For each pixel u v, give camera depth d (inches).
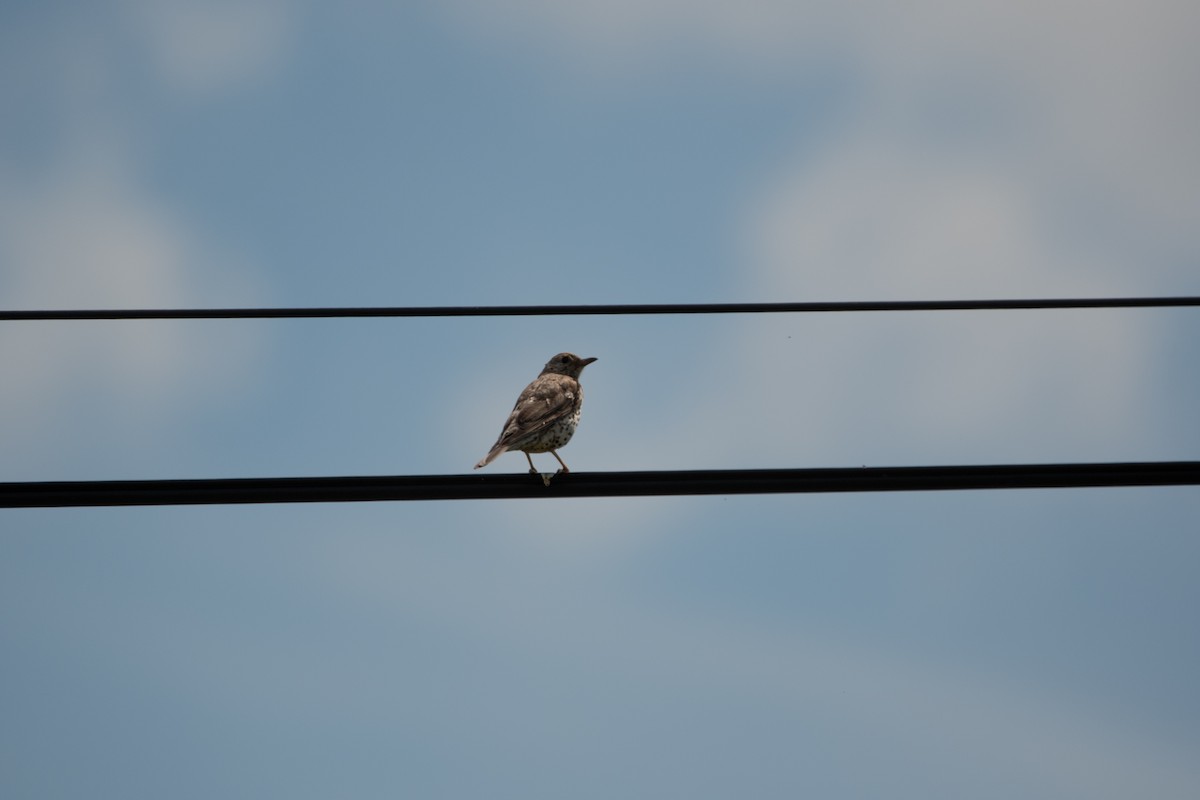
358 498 610.9
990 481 604.4
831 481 610.9
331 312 629.0
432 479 613.6
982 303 620.7
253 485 605.6
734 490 613.6
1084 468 603.8
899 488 608.1
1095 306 622.5
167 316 625.3
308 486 608.4
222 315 626.5
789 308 623.2
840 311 619.5
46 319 622.5
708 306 625.0
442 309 631.2
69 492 598.2
